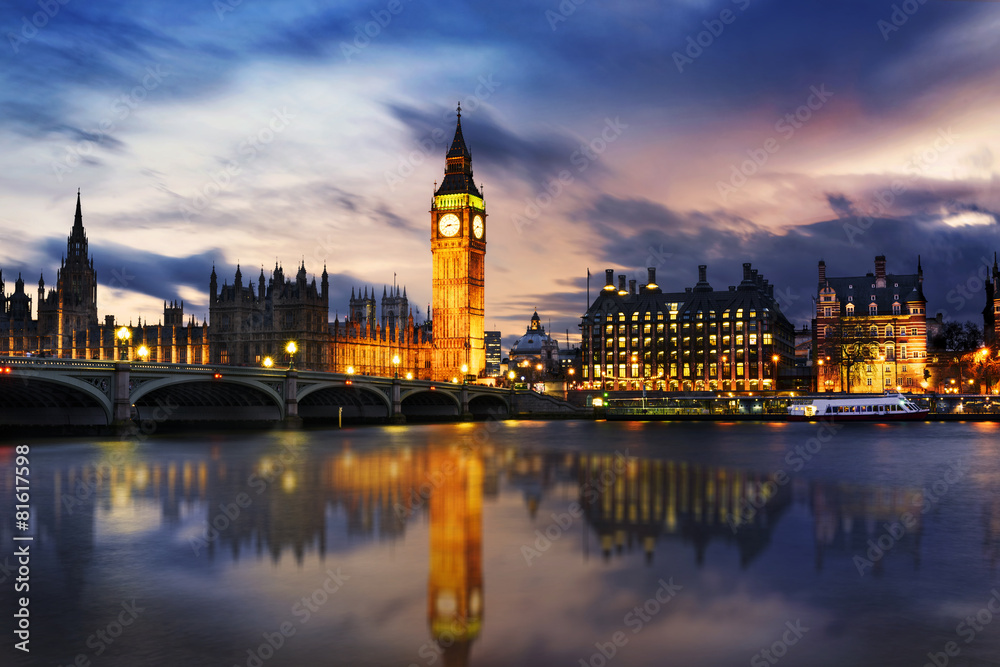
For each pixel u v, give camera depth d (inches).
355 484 2422.5
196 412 5915.4
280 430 5442.9
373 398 6934.1
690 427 6063.0
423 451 3695.9
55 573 1344.7
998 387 7760.8
